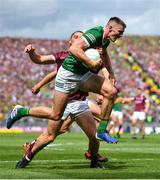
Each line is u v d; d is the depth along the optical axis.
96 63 10.09
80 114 11.84
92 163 11.90
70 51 10.12
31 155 11.70
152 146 23.44
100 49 10.80
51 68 68.00
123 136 38.56
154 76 66.56
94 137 11.74
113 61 69.88
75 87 10.70
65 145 23.75
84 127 11.81
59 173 10.34
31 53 11.55
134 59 70.00
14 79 65.31
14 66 67.88
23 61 68.81
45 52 73.50
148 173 10.38
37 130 52.12
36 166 12.20
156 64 69.62
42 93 61.47
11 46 71.94
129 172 10.61
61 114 11.01
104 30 10.30
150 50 73.06
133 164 12.89
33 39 74.81
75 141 28.59
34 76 66.31
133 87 64.19
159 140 31.00
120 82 65.12
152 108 58.28
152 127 51.00
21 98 61.44
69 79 10.55
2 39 73.06
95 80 10.66
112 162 13.55
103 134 10.70
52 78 12.25
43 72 67.25
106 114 10.68
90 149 11.88
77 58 10.13
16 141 27.78
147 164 12.91
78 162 13.61
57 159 14.79
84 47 10.13
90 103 13.10
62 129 13.77
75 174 10.11
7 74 66.00
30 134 40.91
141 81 65.69
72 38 11.98
